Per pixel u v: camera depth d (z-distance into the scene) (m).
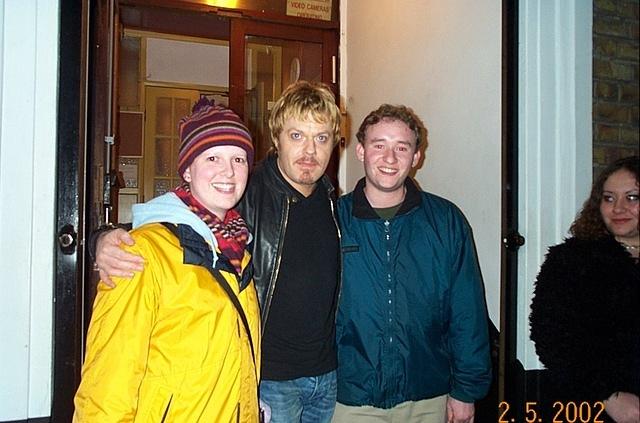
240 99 3.23
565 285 1.38
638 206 1.31
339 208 1.60
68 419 1.29
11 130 1.27
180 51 4.18
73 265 1.30
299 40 3.30
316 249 1.44
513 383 1.66
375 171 1.51
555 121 1.69
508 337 1.66
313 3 3.29
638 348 1.28
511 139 1.67
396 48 2.61
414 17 2.43
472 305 1.58
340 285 1.51
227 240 1.12
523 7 1.68
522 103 1.68
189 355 1.01
